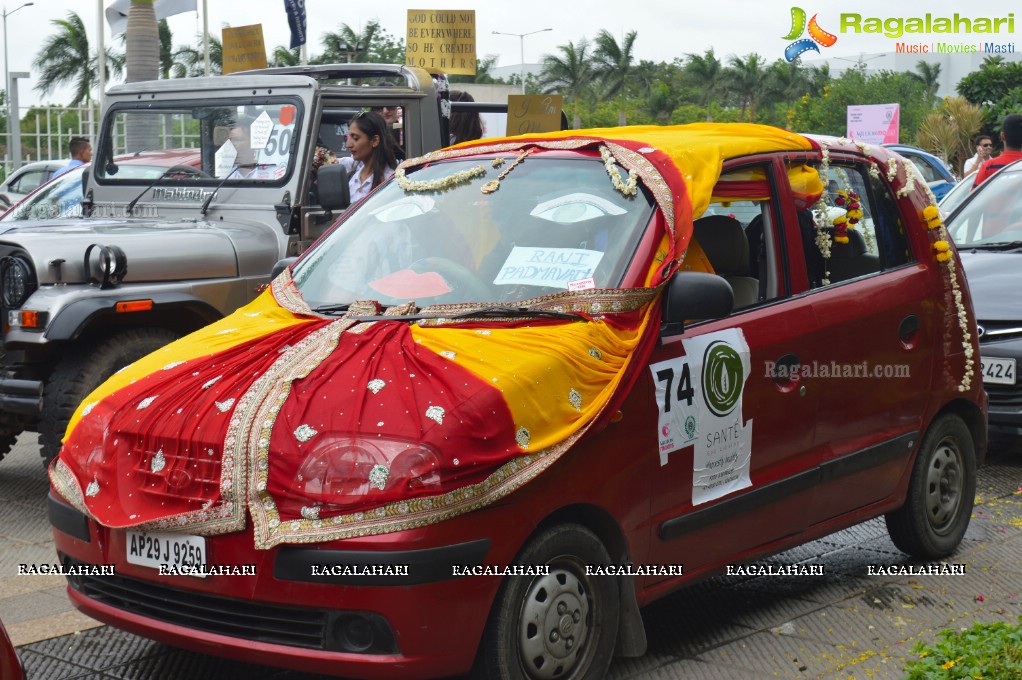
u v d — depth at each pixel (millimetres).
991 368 7676
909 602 5324
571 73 75188
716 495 4492
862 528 6535
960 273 5852
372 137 8141
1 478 7727
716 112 76438
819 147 5301
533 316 4160
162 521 3740
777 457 4766
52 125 30750
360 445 3596
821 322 4969
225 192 7812
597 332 4082
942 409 5832
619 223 4461
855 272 5336
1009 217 8969
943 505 5852
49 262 6590
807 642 4832
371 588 3521
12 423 7195
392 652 3570
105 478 3990
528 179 4832
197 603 3789
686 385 4332
